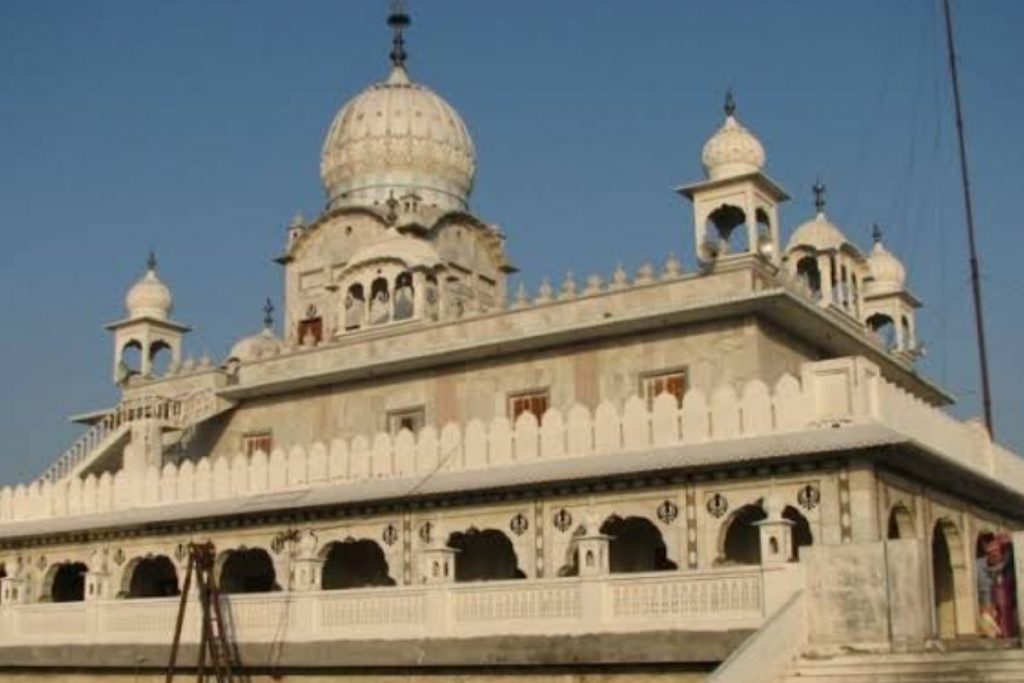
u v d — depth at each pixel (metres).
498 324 38.50
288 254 50.38
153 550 36.31
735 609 23.77
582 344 36.28
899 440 26.17
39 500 40.00
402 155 51.06
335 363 41.22
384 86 52.84
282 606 29.25
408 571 31.83
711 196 36.44
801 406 28.39
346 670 28.09
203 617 29.30
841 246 42.62
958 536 32.62
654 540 32.38
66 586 41.22
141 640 31.66
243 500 35.31
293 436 41.12
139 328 48.84
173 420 41.09
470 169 52.81
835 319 36.38
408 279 42.50
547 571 29.95
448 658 26.47
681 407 30.05
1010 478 35.59
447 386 38.34
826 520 26.95
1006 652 20.67
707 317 34.38
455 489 30.97
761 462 27.56
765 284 35.72
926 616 22.98
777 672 21.45
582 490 29.88
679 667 24.14
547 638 25.44
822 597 22.88
